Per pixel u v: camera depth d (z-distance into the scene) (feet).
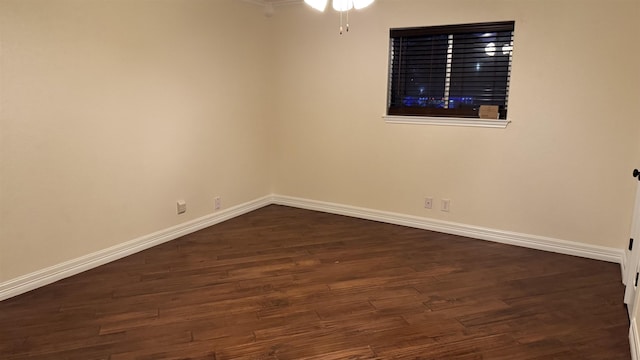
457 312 8.57
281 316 8.37
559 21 10.84
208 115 13.37
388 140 13.91
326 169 15.29
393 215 14.25
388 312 8.55
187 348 7.29
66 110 9.52
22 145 8.84
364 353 7.20
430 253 11.73
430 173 13.38
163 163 12.08
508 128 11.94
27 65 8.73
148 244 11.87
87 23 9.71
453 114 12.92
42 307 8.57
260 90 15.46
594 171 11.10
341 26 12.65
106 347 7.28
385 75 13.48
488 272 10.49
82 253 10.25
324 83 14.66
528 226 12.16
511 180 12.17
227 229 13.64
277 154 16.22
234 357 7.06
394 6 12.94
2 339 7.47
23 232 9.04
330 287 9.63
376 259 11.28
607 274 10.41
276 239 12.76
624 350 7.33
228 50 13.79
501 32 11.87
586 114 10.95
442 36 12.70
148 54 11.23
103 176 10.50
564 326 8.09
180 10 11.96
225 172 14.35
